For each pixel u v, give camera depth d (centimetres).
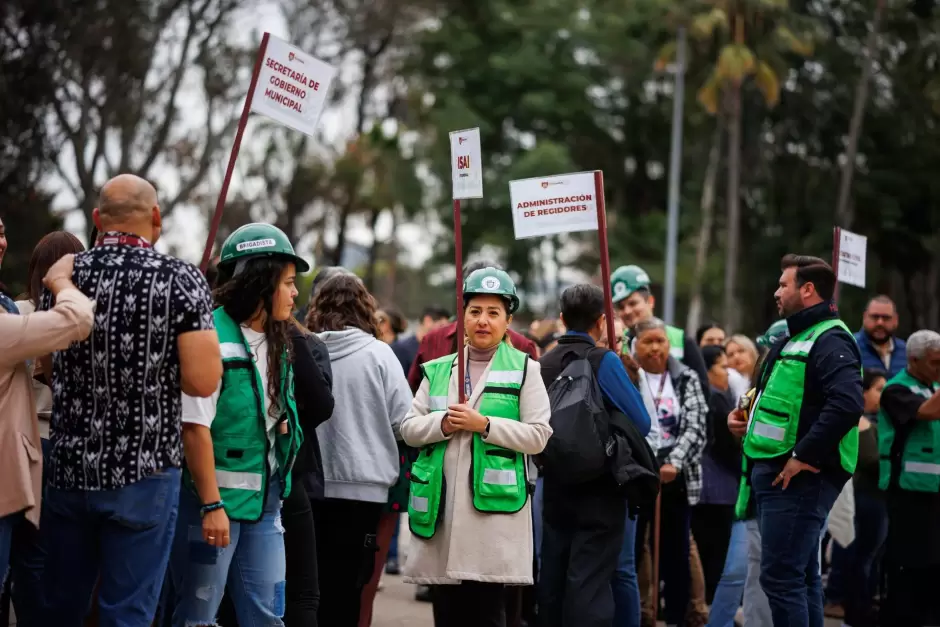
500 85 5041
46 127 2934
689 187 5131
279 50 655
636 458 670
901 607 853
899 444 850
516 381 618
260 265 554
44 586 496
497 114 5012
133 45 2964
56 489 487
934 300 4788
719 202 5031
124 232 496
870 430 939
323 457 680
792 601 667
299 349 591
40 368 568
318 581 674
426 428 607
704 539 908
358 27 3822
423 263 5419
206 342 486
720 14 4366
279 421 559
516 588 789
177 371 488
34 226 2877
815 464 656
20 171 2878
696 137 5203
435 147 4875
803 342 681
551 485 688
